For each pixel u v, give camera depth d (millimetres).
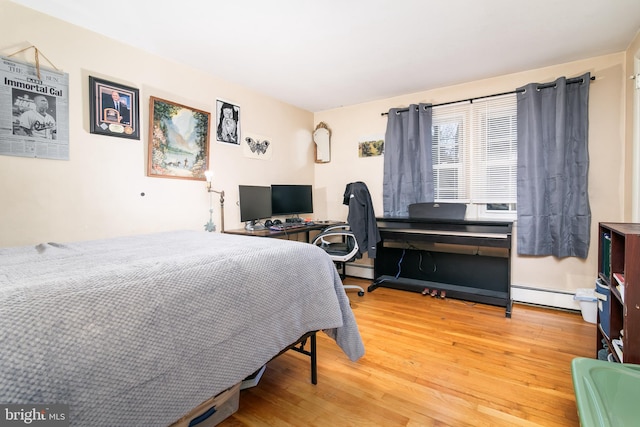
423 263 3402
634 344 1303
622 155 2475
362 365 1793
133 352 731
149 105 2365
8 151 1727
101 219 2115
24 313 624
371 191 3768
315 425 1301
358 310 2729
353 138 3871
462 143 3197
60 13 1859
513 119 2926
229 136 3023
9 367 560
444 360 1842
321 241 3271
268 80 3016
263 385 1593
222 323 962
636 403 1070
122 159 2223
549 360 1831
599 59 2541
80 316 677
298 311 1283
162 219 2473
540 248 2734
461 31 2135
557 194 2648
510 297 2686
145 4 1784
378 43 2291
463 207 2986
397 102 3545
